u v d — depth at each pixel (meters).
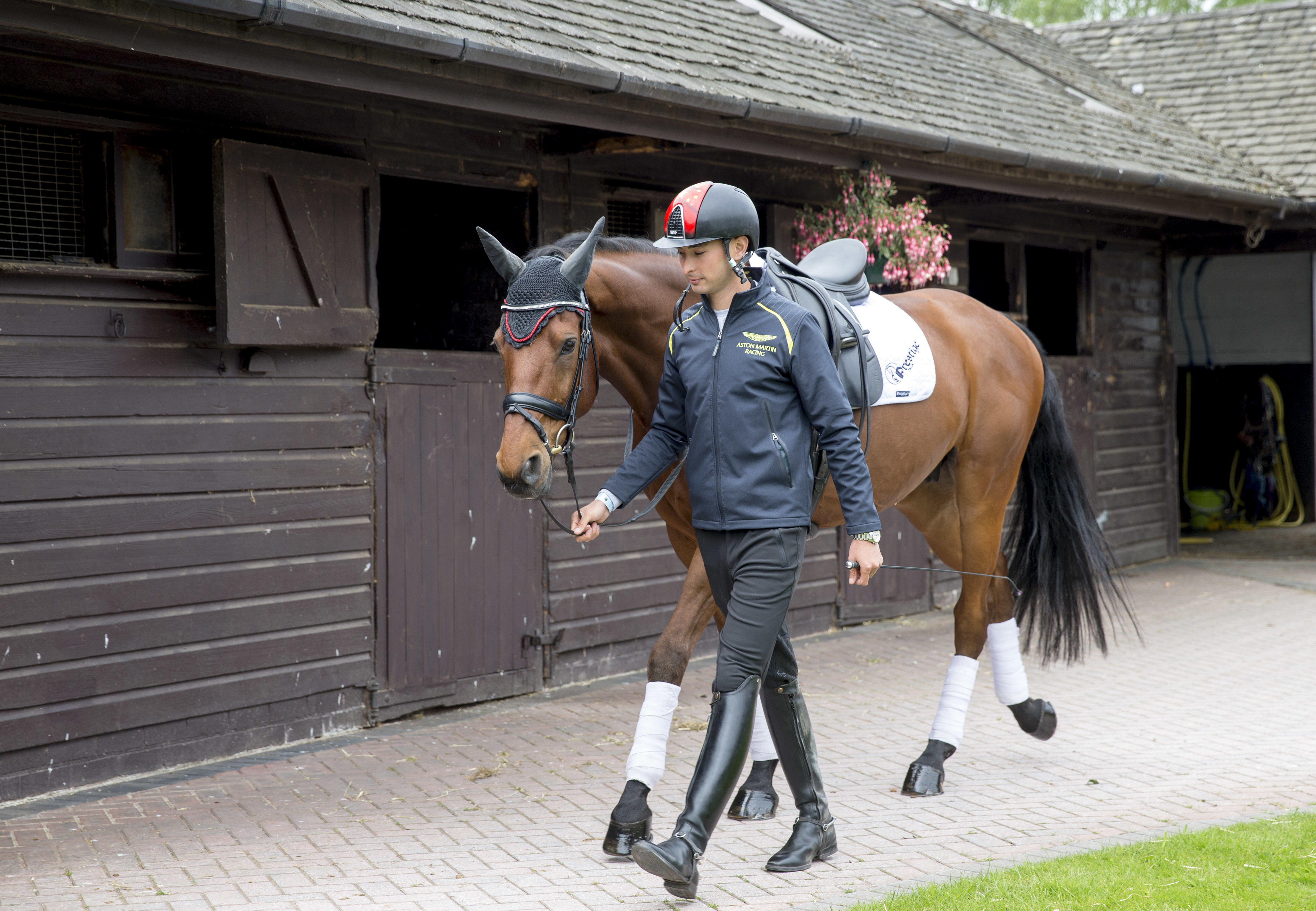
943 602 10.05
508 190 6.97
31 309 4.95
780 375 3.56
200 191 5.50
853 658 7.98
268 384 5.79
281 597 5.86
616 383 4.34
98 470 5.16
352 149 6.06
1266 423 15.42
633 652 7.67
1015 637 5.55
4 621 4.88
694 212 3.49
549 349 3.72
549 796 5.03
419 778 5.32
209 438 5.56
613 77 5.73
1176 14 15.41
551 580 7.13
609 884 3.95
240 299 5.40
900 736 5.97
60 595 5.05
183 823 4.69
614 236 7.52
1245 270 15.51
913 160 7.88
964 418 5.20
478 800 4.98
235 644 5.68
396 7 5.24
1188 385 15.98
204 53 4.60
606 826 4.60
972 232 10.17
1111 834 4.38
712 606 4.09
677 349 3.72
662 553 7.80
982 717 6.34
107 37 4.33
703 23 7.90
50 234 5.12
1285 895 3.62
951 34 12.33
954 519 5.45
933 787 4.93
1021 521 5.74
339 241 5.91
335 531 6.09
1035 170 8.68
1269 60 13.94
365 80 5.12
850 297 4.84
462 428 6.66
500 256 3.84
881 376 4.59
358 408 6.18
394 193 7.48
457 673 6.66
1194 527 15.27
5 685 4.89
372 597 6.27
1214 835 4.21
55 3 4.12
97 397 5.15
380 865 4.18
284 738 5.91
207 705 5.58
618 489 3.77
